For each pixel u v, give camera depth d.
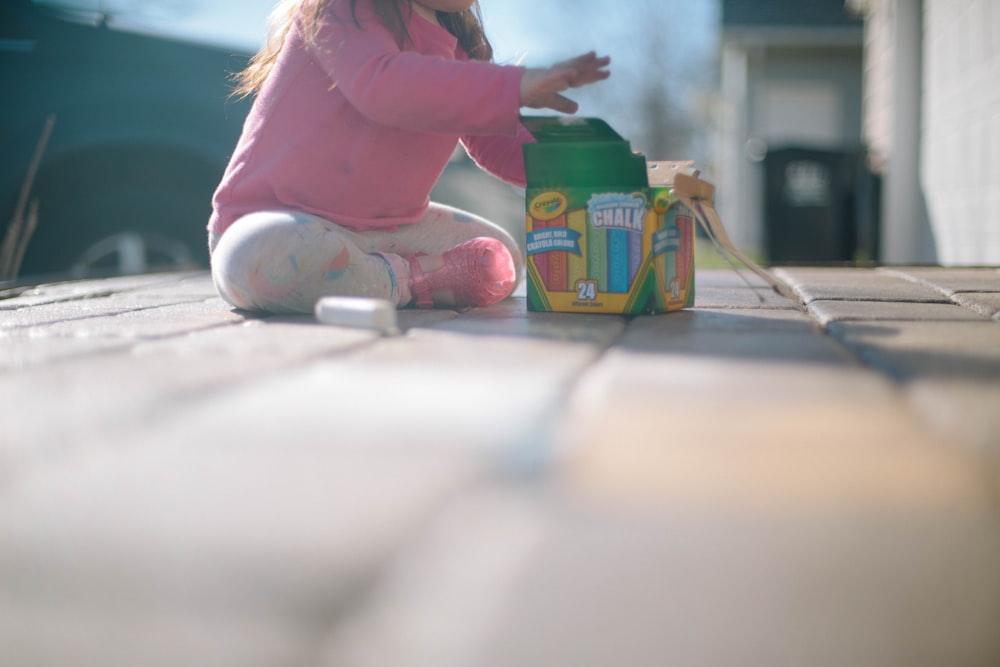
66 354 1.32
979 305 1.88
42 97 3.18
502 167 2.34
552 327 1.64
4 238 3.17
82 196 3.25
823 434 0.86
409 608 0.52
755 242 11.53
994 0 4.29
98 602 0.53
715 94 16.36
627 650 0.48
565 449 0.81
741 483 0.72
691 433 0.87
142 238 3.33
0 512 0.66
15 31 3.19
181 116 3.28
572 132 1.82
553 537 0.61
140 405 0.98
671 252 1.93
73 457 0.79
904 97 5.68
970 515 0.65
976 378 1.07
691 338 1.51
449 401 1.00
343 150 2.03
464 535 0.61
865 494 0.69
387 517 0.64
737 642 0.49
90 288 2.68
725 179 14.25
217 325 1.71
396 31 1.96
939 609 0.52
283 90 2.06
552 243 1.92
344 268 1.87
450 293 2.01
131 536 0.61
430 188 2.25
